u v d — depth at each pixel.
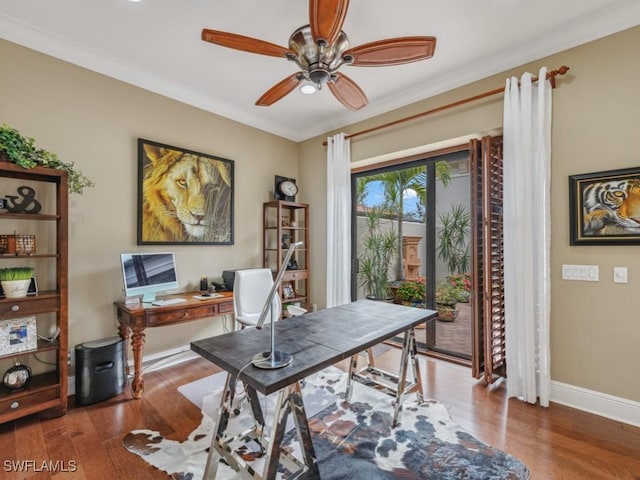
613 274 2.15
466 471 1.66
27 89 2.32
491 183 2.64
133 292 2.57
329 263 3.88
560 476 1.63
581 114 2.26
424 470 1.67
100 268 2.67
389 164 3.71
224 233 3.57
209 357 1.50
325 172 4.16
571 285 2.31
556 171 2.36
